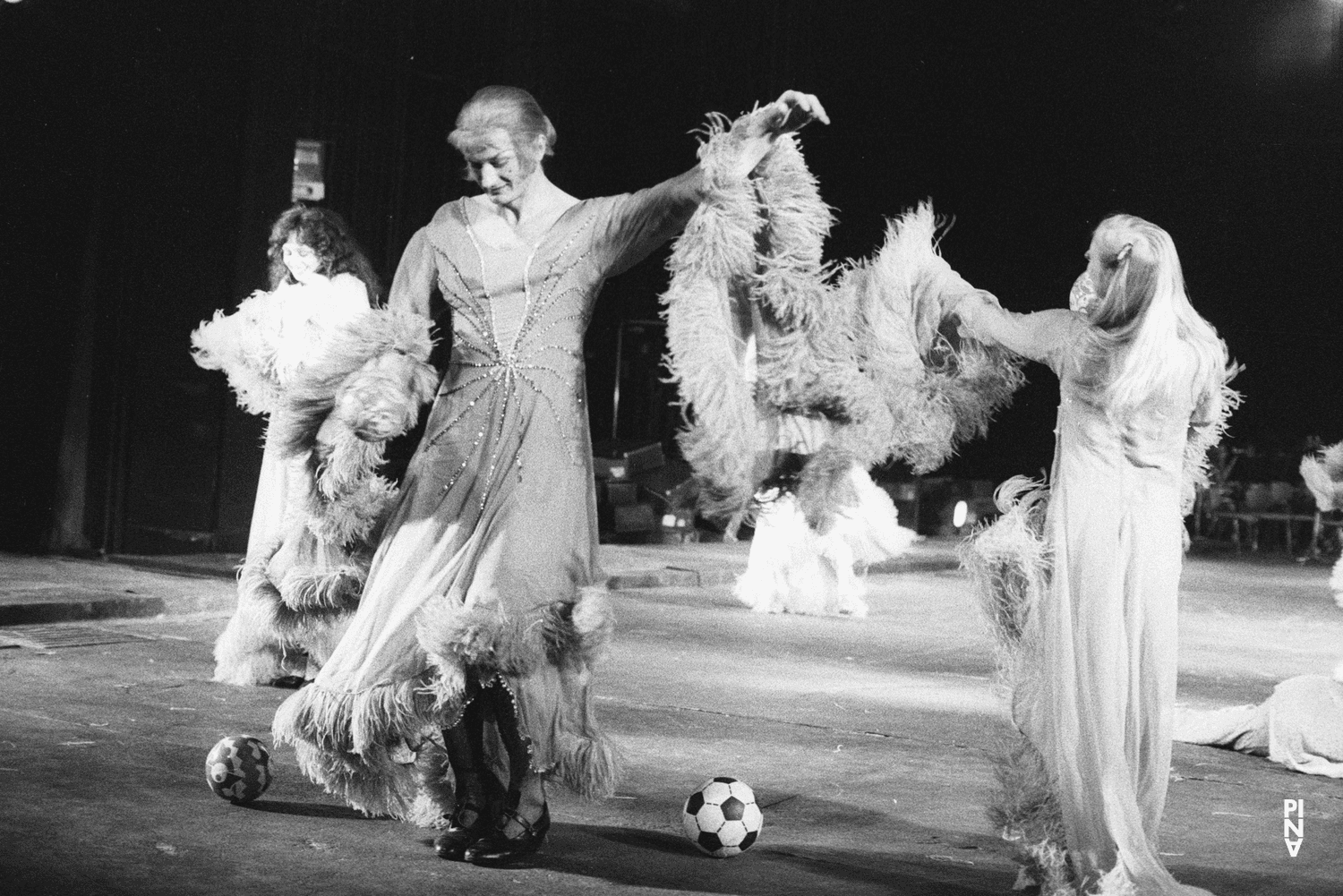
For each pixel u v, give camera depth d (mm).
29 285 16141
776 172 5977
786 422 6164
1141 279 5816
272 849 6051
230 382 9367
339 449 6305
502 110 6211
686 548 22484
